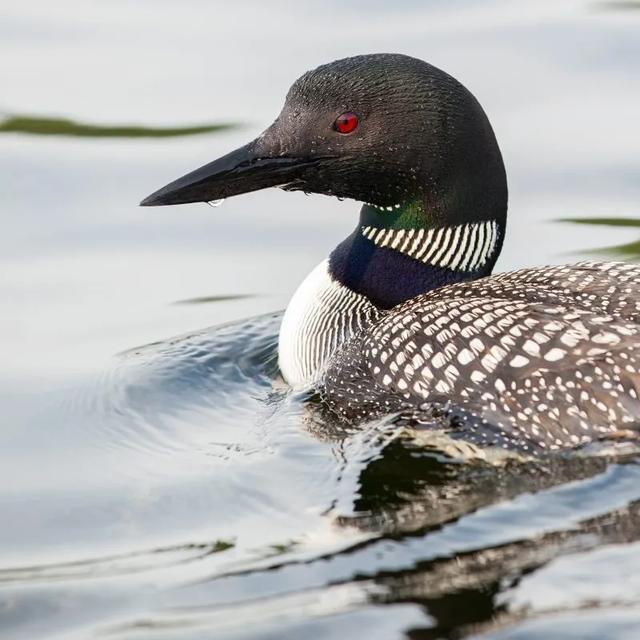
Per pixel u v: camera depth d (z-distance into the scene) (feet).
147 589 30.50
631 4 66.80
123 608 29.81
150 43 64.64
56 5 69.00
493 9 66.80
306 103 39.22
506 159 55.57
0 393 41.88
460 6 67.15
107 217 53.36
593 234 51.37
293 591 29.86
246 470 35.65
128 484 35.88
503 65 61.31
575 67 61.41
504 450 34.01
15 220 53.01
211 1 69.10
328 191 40.09
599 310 34.68
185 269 50.29
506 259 49.90
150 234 52.65
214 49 63.62
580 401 33.40
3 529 33.96
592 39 63.36
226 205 55.11
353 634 28.02
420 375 35.78
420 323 36.37
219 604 29.63
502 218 40.09
